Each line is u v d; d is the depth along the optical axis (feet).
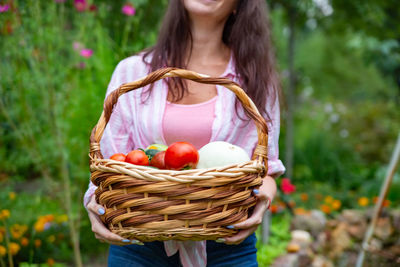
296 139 25.67
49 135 11.71
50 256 10.73
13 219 11.23
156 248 5.26
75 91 11.50
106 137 5.66
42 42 9.96
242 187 4.30
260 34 6.05
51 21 10.30
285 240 11.82
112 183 4.18
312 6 17.98
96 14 11.58
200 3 5.60
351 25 19.01
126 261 5.24
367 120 30.94
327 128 30.12
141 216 4.12
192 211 4.09
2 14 8.91
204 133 5.44
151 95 5.63
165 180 4.02
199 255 5.15
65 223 11.23
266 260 10.07
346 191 18.97
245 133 5.70
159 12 12.16
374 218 10.61
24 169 14.29
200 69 5.98
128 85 4.63
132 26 11.96
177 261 5.35
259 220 4.66
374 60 31.37
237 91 4.61
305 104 34.60
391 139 29.71
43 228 10.44
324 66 51.16
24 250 10.16
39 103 11.41
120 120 5.68
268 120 5.80
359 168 25.09
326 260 12.44
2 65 9.88
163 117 5.49
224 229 4.33
